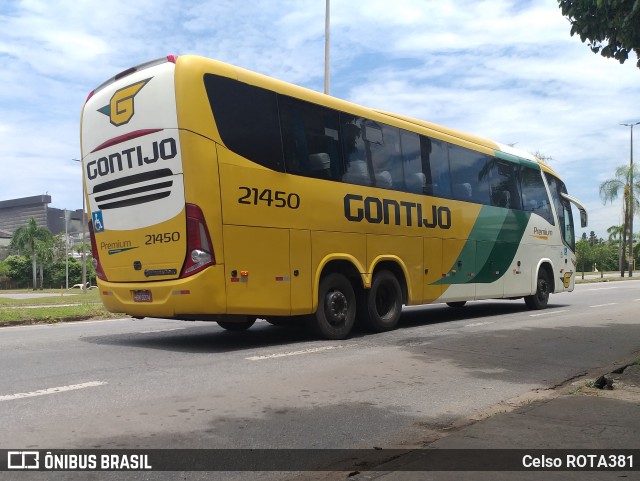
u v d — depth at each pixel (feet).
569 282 55.11
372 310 34.04
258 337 32.91
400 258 35.63
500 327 37.86
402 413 18.03
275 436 15.66
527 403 18.85
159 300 27.14
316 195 30.48
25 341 31.12
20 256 223.71
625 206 154.81
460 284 40.50
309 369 23.80
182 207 26.13
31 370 22.86
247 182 27.43
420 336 33.45
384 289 35.42
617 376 22.71
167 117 26.43
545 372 24.12
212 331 35.99
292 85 30.37
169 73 26.55
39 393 19.17
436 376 23.11
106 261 29.84
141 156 27.55
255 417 17.22
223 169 26.58
